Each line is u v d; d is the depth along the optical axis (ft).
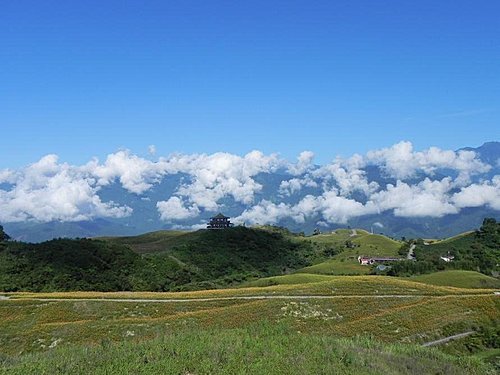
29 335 208.64
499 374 135.74
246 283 460.14
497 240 620.90
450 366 126.62
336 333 215.31
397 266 526.16
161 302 274.77
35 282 392.06
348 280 329.11
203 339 106.01
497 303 274.16
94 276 426.92
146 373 81.00
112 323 222.48
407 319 240.12
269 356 95.61
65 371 81.46
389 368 107.34
